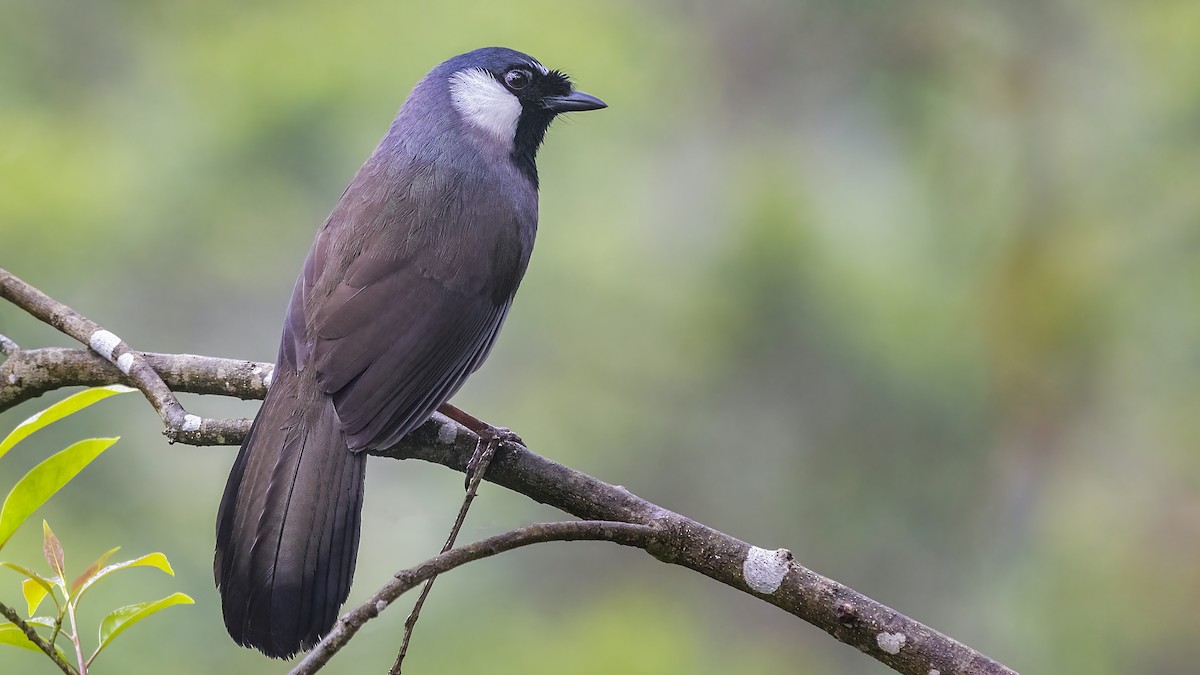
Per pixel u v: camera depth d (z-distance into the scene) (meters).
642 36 15.34
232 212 13.04
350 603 11.25
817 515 13.08
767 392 13.15
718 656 13.53
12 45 13.81
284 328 6.90
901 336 13.03
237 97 13.24
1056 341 13.63
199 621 11.09
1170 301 14.03
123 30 14.03
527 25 14.40
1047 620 12.98
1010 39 15.07
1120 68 14.91
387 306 6.92
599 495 5.93
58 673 10.30
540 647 12.61
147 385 6.51
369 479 11.62
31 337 12.05
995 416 13.34
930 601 13.02
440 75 8.16
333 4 13.69
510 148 8.20
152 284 12.93
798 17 15.41
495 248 7.43
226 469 11.80
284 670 10.97
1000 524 13.18
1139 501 13.28
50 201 12.98
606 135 14.69
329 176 13.17
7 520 5.09
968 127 14.99
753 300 13.10
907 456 13.08
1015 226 14.28
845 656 13.69
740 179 14.06
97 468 11.48
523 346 13.38
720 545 5.65
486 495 11.57
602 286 13.49
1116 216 14.40
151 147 13.31
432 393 6.89
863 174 14.76
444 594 12.15
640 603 13.31
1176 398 13.71
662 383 13.24
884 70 15.26
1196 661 12.84
